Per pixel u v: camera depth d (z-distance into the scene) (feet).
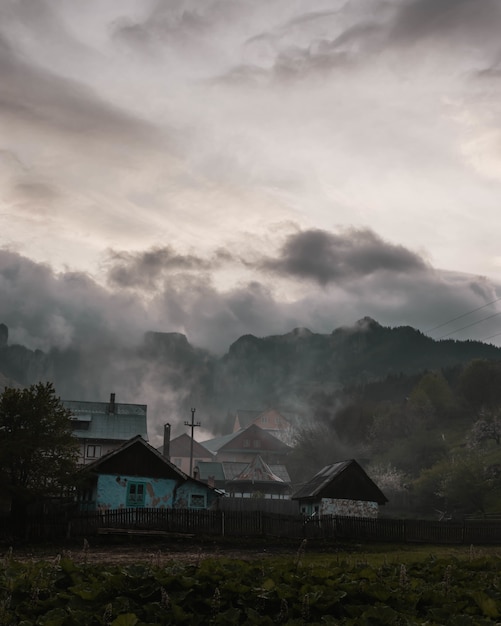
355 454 365.20
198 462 351.87
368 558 110.32
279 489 307.17
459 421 407.03
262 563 52.37
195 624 37.19
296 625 35.73
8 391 127.95
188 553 116.67
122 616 34.09
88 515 128.57
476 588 46.01
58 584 44.80
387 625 36.94
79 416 248.32
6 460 122.62
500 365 429.79
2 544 117.19
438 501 256.11
